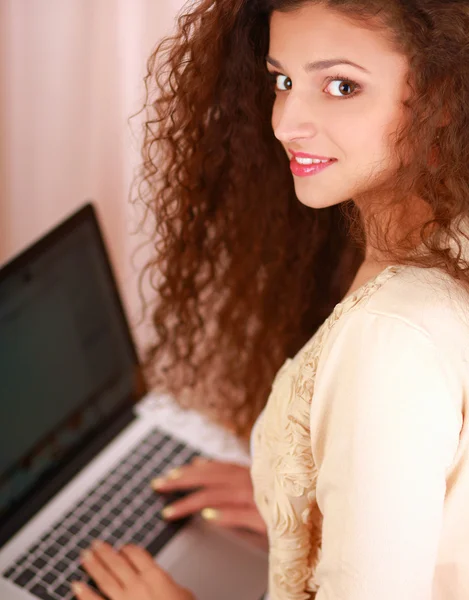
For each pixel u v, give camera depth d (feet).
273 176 3.32
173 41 2.89
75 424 3.97
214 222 3.50
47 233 3.71
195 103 3.02
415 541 2.08
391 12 2.10
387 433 2.07
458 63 2.17
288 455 2.49
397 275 2.24
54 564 3.54
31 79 4.58
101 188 4.74
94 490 3.87
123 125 4.48
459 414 2.14
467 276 2.24
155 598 3.29
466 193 2.32
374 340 2.14
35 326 3.67
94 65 4.38
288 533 2.59
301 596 2.74
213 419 4.27
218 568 3.61
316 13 2.16
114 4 4.15
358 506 2.10
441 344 2.10
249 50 2.85
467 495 2.29
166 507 3.81
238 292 3.76
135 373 4.30
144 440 4.14
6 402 3.57
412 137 2.25
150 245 4.60
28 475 3.74
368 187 2.39
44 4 4.32
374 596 2.10
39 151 4.82
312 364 2.37
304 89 2.27
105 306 4.09
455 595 2.48
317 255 3.55
